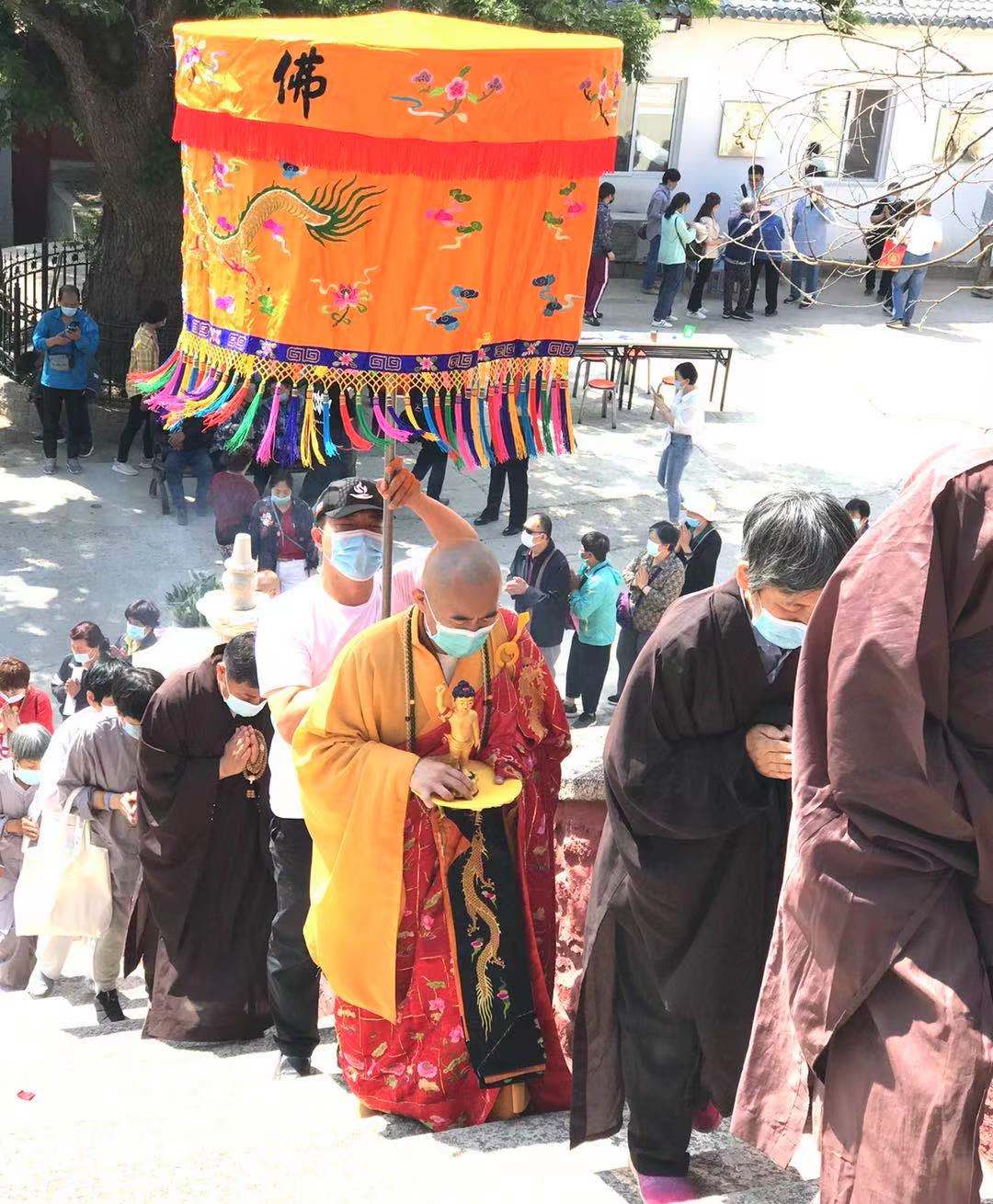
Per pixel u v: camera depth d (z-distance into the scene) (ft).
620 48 10.75
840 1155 7.41
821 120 26.99
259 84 10.12
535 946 12.36
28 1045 19.01
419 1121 12.36
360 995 11.91
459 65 10.07
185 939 17.87
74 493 48.57
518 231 10.82
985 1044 6.95
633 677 9.81
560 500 50.37
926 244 69.51
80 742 19.90
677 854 10.11
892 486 53.47
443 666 11.51
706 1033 10.42
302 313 10.69
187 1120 12.09
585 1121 11.06
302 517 39.40
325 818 11.58
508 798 11.33
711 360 65.21
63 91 49.75
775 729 9.68
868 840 7.42
